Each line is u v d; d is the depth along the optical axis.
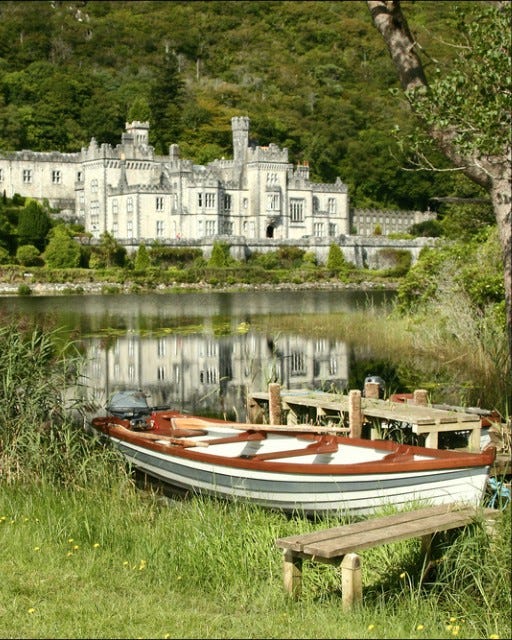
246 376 33.97
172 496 18.28
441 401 26.92
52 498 16.12
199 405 28.09
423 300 43.75
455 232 49.94
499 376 29.31
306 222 146.88
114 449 19.14
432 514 12.39
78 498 16.62
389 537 11.38
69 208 142.62
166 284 105.44
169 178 135.62
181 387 31.62
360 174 177.88
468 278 36.84
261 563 13.30
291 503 16.12
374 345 41.34
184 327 50.06
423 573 11.98
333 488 15.64
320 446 17.50
